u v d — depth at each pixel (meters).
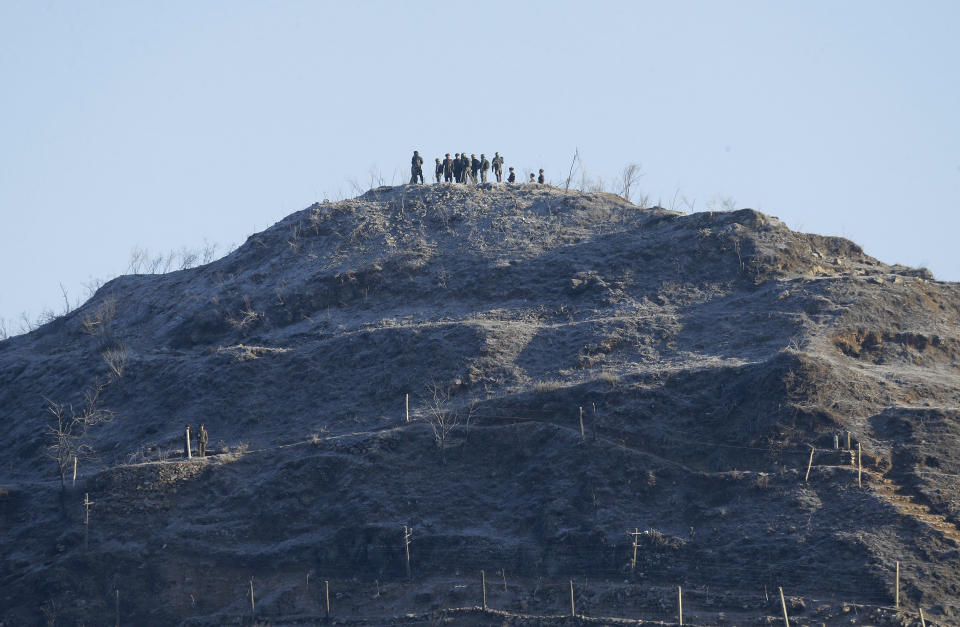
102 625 188.75
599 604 172.00
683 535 183.00
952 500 179.25
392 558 190.88
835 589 165.88
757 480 187.38
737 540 178.50
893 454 189.88
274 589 190.50
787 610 163.25
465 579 185.25
